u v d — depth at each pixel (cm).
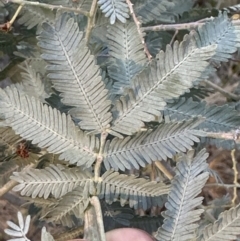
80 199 10
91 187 10
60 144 10
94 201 10
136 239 12
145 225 13
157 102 9
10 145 12
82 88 9
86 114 10
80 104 10
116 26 11
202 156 10
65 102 10
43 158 12
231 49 11
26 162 13
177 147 10
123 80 11
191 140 10
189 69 9
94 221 10
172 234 9
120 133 10
